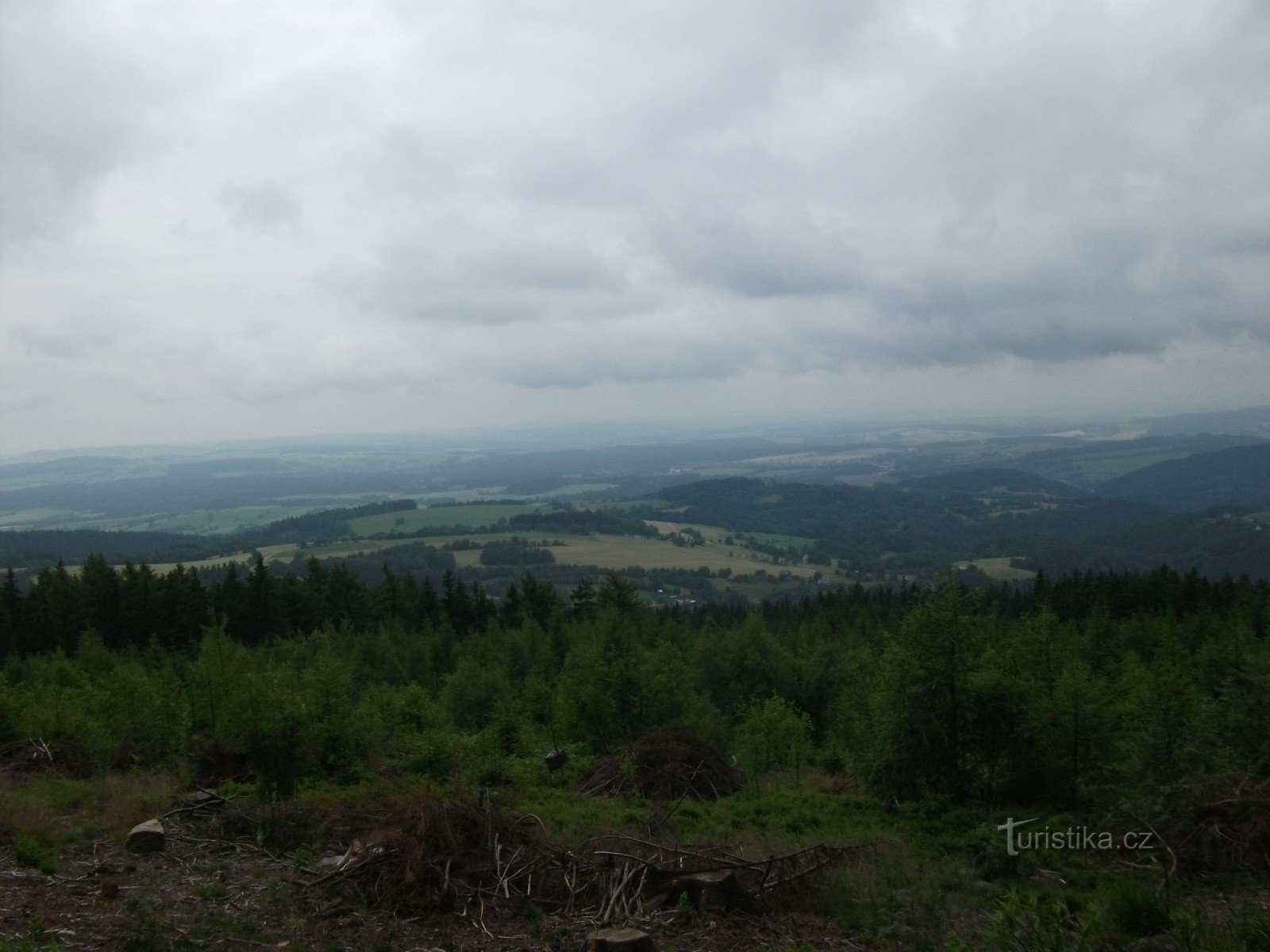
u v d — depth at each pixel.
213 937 7.09
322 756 14.05
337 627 51.34
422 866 8.38
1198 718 11.67
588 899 8.48
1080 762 12.68
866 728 17.17
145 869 8.76
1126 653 29.36
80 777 15.09
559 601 54.56
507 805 11.60
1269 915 7.60
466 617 55.94
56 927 7.07
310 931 7.42
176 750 16.39
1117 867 9.63
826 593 67.62
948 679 13.26
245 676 14.08
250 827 10.24
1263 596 45.84
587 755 19.42
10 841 9.20
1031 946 6.68
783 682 30.38
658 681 20.19
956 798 13.27
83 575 49.34
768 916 8.36
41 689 21.02
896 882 9.14
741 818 13.12
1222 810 9.77
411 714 22.41
